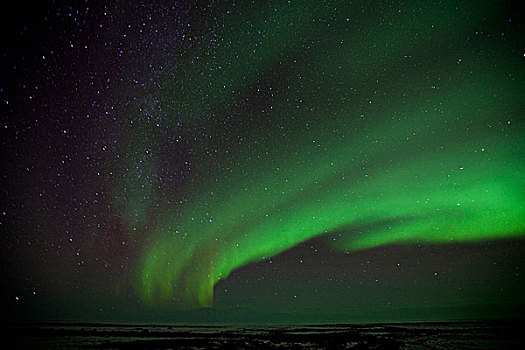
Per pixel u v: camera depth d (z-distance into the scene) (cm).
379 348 1388
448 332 2141
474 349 1338
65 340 1738
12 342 1645
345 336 1919
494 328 2433
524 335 1967
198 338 1831
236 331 2409
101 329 2569
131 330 2489
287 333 2164
